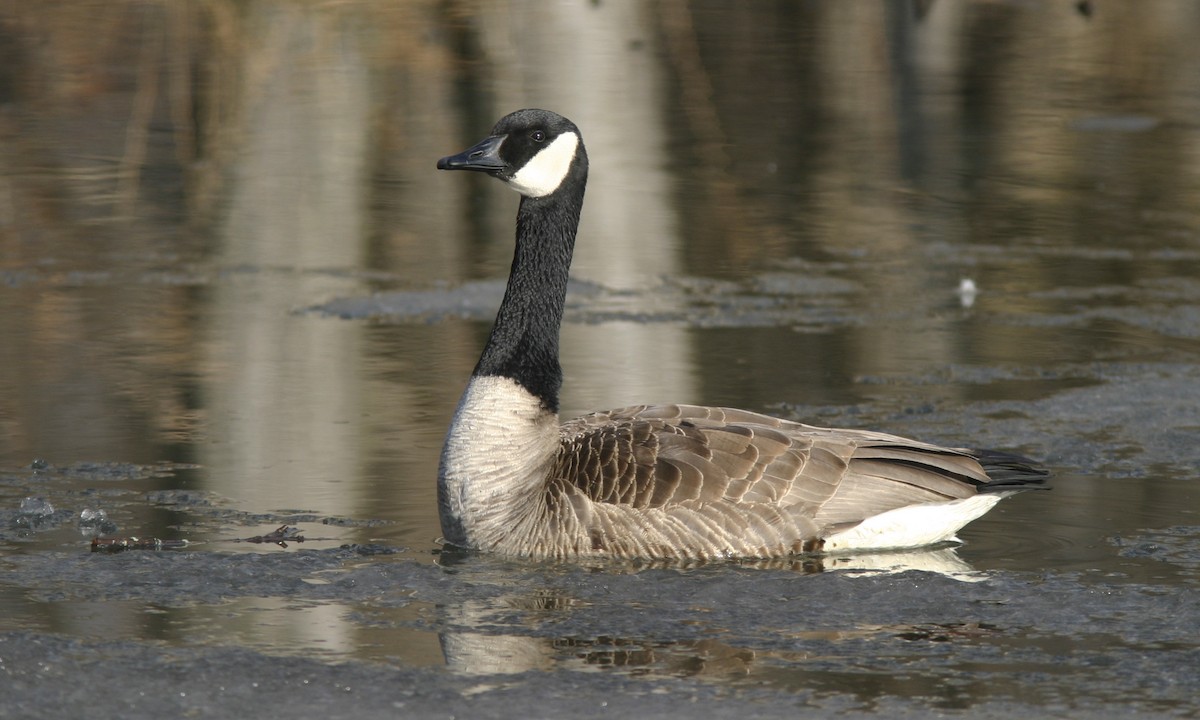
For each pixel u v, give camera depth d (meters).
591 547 10.08
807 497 10.13
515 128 11.05
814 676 8.09
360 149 28.39
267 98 31.02
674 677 8.05
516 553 10.23
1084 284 20.28
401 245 22.62
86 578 9.70
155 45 31.94
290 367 16.09
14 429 13.63
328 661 8.27
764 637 8.70
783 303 19.33
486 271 21.09
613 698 7.73
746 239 22.95
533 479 10.35
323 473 12.34
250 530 10.83
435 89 31.70
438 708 7.59
